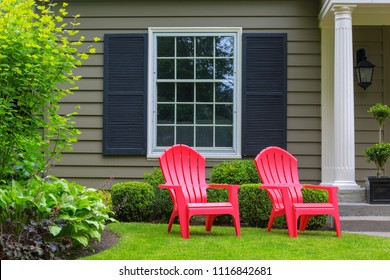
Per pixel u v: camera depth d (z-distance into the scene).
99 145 8.57
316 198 6.67
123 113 8.55
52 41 5.79
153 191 7.33
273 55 8.47
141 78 8.54
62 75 5.80
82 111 8.57
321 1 8.31
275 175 6.38
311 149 8.44
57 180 5.44
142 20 8.59
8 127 5.70
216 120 8.51
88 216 5.02
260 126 8.44
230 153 8.47
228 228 6.58
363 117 8.60
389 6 7.65
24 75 5.63
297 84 8.49
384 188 7.27
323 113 8.41
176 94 8.54
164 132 8.53
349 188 7.42
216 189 7.25
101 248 5.13
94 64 8.60
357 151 8.58
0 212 4.82
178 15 8.56
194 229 6.43
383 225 6.72
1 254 4.38
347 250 5.10
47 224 4.63
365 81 8.43
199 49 8.56
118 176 8.52
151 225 6.67
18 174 5.85
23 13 5.91
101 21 8.62
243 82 8.45
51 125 5.92
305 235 6.07
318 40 8.51
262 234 6.06
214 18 8.55
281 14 8.52
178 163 6.23
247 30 8.53
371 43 8.62
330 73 8.44
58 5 8.64
